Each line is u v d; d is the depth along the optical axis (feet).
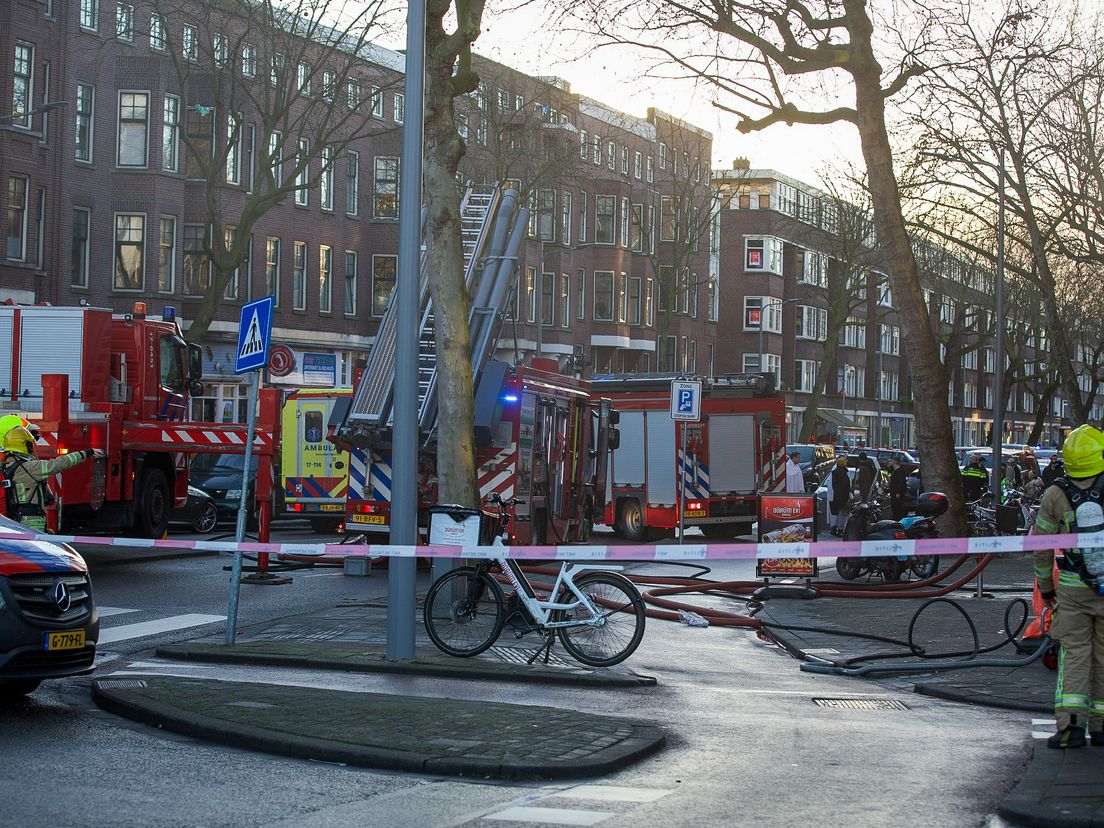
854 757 26.66
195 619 48.75
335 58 164.25
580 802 22.18
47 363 63.93
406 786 23.35
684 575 75.97
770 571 64.18
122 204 140.05
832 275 207.82
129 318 68.13
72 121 133.80
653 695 35.55
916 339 84.48
